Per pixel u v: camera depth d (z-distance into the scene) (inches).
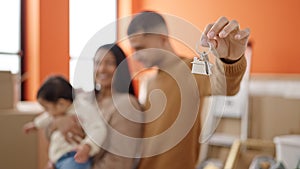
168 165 22.8
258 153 96.9
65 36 122.4
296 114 93.4
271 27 104.4
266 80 99.6
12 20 121.4
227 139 101.5
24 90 121.0
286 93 95.7
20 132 67.9
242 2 110.4
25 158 68.4
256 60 107.7
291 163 84.2
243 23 110.4
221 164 97.0
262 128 98.9
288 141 85.0
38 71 118.0
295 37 99.4
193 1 123.2
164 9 132.8
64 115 56.2
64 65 122.0
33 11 120.0
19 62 122.3
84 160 29.6
